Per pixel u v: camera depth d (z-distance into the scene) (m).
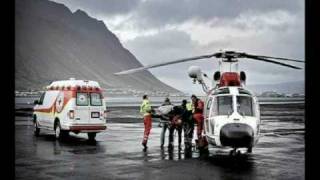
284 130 23.12
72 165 10.77
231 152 12.80
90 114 16.66
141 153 13.13
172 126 14.80
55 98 17.34
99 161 11.45
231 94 12.34
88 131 16.58
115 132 21.19
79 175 9.41
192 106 14.75
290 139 18.19
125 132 21.19
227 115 11.95
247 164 11.09
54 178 9.06
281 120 32.91
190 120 14.67
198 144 14.22
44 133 20.05
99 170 10.05
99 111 16.84
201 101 14.41
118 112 47.94
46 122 17.88
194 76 14.30
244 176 9.38
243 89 12.60
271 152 13.63
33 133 19.94
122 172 9.81
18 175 9.36
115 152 13.33
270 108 65.69
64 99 16.70
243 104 12.16
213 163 11.22
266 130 23.11
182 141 17.02
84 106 16.55
